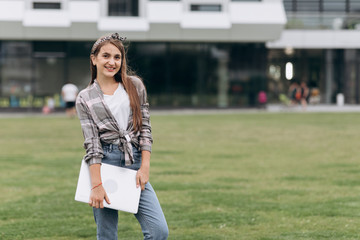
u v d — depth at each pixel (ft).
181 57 131.44
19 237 21.85
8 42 126.72
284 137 63.21
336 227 23.13
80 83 128.47
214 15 126.62
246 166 41.42
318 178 35.83
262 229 22.88
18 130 74.79
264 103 132.67
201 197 29.55
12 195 30.68
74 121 93.91
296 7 143.54
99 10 124.16
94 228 23.38
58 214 25.99
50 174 38.04
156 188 32.12
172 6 126.31
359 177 36.14
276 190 31.60
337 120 90.58
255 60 132.77
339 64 148.36
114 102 14.53
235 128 76.02
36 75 127.65
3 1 123.54
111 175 14.12
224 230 22.72
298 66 148.05
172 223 23.90
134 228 23.34
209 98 132.67
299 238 21.38
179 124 84.12
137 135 14.62
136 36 125.49
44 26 122.42
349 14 143.95
